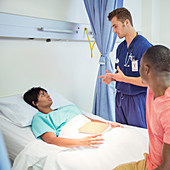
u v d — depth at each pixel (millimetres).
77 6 2695
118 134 1644
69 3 2592
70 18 2637
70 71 2764
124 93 2008
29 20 2133
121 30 1876
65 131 1775
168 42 3627
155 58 846
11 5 2070
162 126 838
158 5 3582
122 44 2027
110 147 1471
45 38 2303
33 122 1826
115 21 1860
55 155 1412
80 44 2820
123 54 2010
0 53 2074
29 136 1698
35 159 1438
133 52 1879
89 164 1309
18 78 2242
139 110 1938
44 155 1434
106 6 2168
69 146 1539
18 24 2051
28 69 2312
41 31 2246
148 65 870
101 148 1470
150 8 3471
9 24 1985
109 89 2381
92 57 3039
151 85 884
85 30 2732
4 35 1967
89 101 3129
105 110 2428
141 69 917
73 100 2875
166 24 3592
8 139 1694
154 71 850
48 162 1365
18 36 2070
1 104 1979
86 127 1799
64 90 2730
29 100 2043
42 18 2232
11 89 2205
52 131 1717
